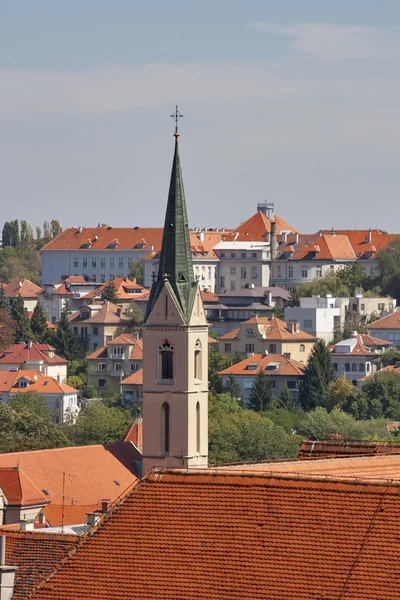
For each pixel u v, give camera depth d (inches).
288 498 7854.3
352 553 7559.1
